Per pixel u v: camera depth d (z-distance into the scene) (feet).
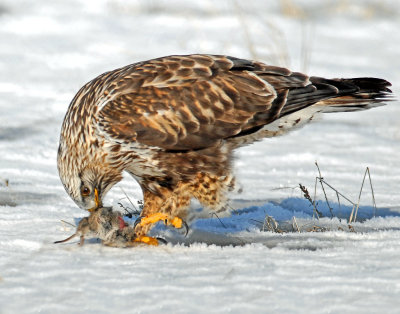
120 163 40.78
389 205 46.14
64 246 35.60
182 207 41.06
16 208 42.60
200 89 40.88
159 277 30.37
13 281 29.76
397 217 42.63
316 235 38.40
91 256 33.65
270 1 132.26
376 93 42.60
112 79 41.19
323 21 121.90
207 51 91.71
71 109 41.14
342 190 49.52
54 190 47.57
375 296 28.22
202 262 32.68
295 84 41.86
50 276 30.42
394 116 74.49
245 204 46.16
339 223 41.65
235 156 42.14
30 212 41.86
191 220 41.47
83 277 30.30
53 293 28.53
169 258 33.45
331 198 47.67
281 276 30.42
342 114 75.10
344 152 60.13
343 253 33.99
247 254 34.06
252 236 38.99
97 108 39.91
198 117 40.60
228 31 104.53
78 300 27.84
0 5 118.42
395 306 27.30
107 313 26.76
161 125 40.16
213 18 112.78
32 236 36.99
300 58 91.20
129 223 40.73
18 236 36.83
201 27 106.83
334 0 137.90
